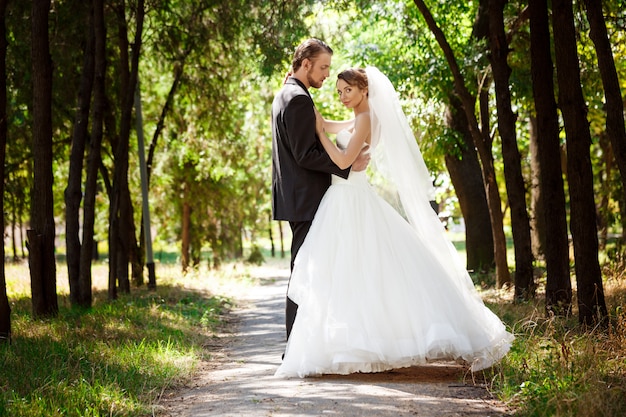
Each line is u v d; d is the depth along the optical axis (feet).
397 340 18.24
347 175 19.38
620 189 64.80
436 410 15.07
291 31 45.01
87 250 39.65
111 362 21.20
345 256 18.84
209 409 15.99
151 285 55.77
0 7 26.94
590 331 23.80
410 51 55.72
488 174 42.50
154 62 62.64
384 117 19.98
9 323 26.20
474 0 53.93
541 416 14.20
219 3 51.19
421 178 20.18
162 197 83.97
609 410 13.94
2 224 26.32
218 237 84.84
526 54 45.06
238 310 44.04
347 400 15.83
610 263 47.75
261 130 87.66
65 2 47.57
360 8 50.67
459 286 19.49
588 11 24.26
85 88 39.88
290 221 20.33
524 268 35.94
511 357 19.38
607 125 24.23
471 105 40.96
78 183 39.68
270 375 19.99
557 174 29.45
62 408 15.55
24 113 51.70
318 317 18.63
